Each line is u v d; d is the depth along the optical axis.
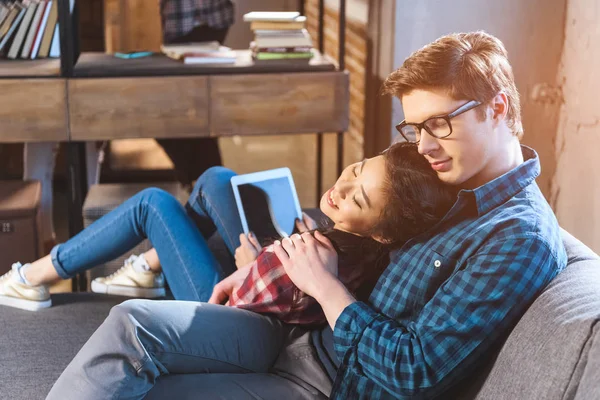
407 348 1.28
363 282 1.58
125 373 1.35
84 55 2.99
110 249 1.99
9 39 2.80
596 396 1.04
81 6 4.27
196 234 1.97
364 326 1.34
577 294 1.23
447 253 1.37
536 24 2.72
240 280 1.75
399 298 1.41
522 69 2.75
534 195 1.37
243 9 4.73
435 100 1.29
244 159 4.23
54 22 2.84
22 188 2.71
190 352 1.46
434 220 1.45
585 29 2.54
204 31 3.12
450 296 1.28
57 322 2.00
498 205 1.36
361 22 3.27
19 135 2.68
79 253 2.01
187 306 1.49
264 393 1.45
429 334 1.27
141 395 1.38
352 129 3.60
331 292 1.39
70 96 2.67
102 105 2.70
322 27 3.34
